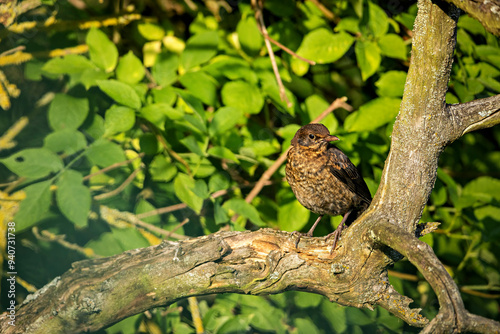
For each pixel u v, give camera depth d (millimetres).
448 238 10922
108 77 8758
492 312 11938
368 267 6613
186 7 11164
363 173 10078
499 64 9164
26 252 9727
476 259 11320
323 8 9867
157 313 9172
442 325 4680
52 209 9500
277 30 9836
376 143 9453
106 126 7805
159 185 9664
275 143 9625
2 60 9266
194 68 8883
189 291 6852
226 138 9062
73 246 9086
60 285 6746
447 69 5719
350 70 10953
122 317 6805
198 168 8867
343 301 6949
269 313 9117
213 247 6852
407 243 5473
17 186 9641
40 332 6492
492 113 6055
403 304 6762
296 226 9234
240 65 8945
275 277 6848
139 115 8242
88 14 10867
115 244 8828
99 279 6734
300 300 9430
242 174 10734
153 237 8875
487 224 9992
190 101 8023
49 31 9961
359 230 6410
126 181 9430
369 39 8812
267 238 7117
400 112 6109
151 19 10750
